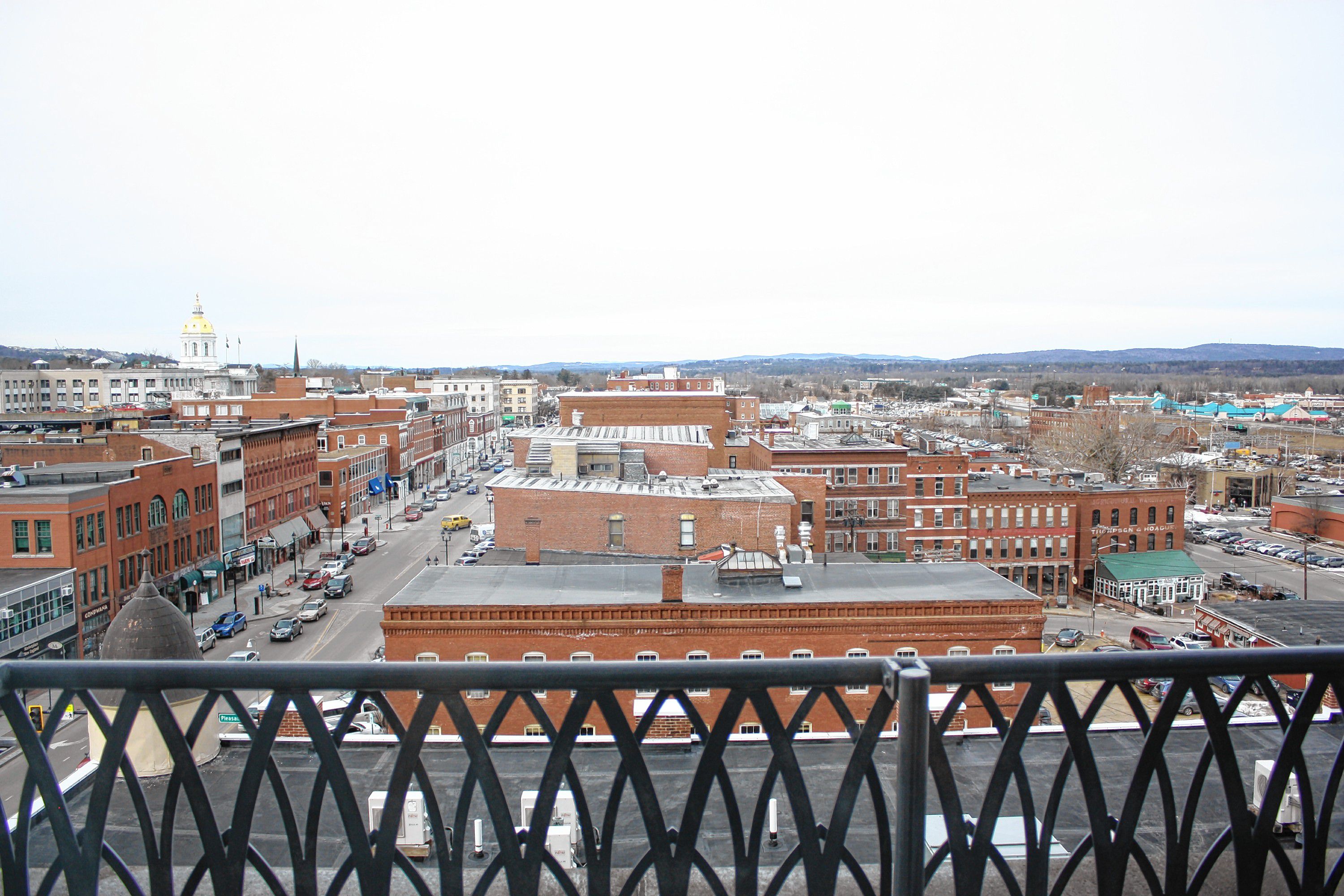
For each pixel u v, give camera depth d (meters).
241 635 51.78
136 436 62.16
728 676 4.42
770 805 11.88
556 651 28.48
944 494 63.50
